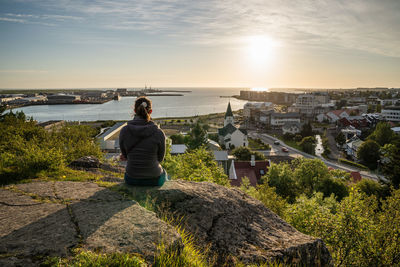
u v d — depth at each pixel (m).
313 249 4.59
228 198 5.39
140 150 4.36
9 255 2.53
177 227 4.00
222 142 89.25
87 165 8.10
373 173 57.22
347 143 81.06
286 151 77.69
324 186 35.56
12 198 4.09
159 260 2.78
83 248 2.74
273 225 5.15
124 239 2.99
